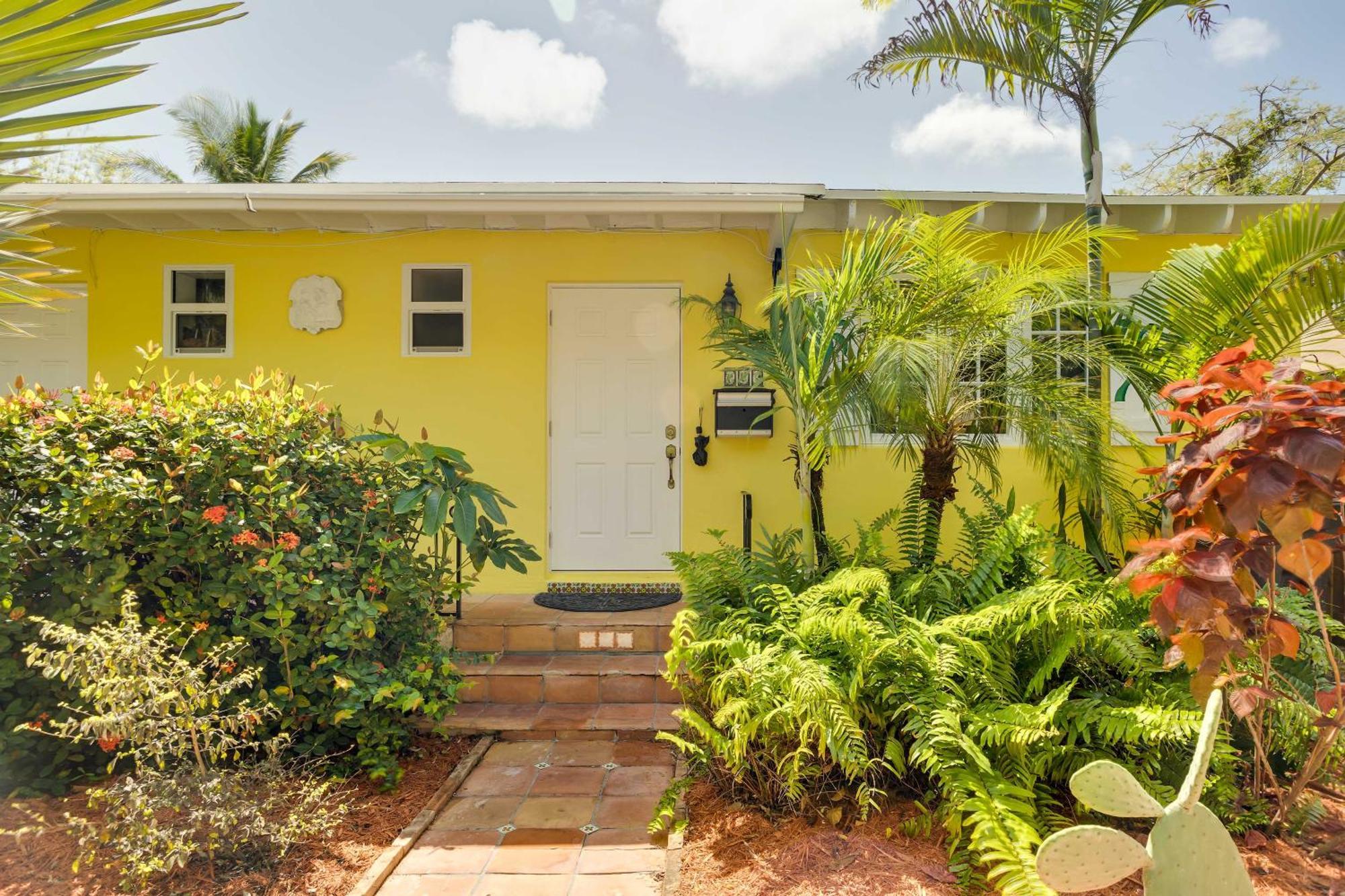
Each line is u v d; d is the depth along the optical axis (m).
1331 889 2.38
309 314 5.86
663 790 3.52
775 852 2.76
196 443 3.53
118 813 2.56
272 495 3.49
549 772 3.70
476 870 2.86
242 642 3.37
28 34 0.91
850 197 5.30
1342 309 3.92
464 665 4.53
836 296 4.20
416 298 5.98
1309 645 3.21
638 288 5.99
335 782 3.39
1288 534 2.12
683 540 5.93
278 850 2.80
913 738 3.09
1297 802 2.75
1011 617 3.06
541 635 4.76
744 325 4.93
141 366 5.87
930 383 4.23
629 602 5.35
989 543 3.93
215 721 3.15
